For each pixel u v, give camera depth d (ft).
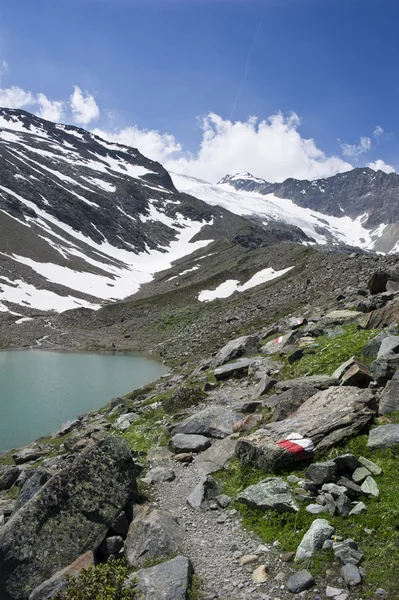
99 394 151.74
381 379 49.78
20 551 33.83
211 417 59.06
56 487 37.32
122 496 38.78
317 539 30.48
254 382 73.26
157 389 106.32
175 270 536.83
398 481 34.47
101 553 35.63
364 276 184.14
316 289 209.77
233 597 28.17
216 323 241.76
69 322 347.77
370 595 25.30
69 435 85.25
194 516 38.99
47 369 203.92
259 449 42.83
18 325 323.98
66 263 509.76
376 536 29.68
